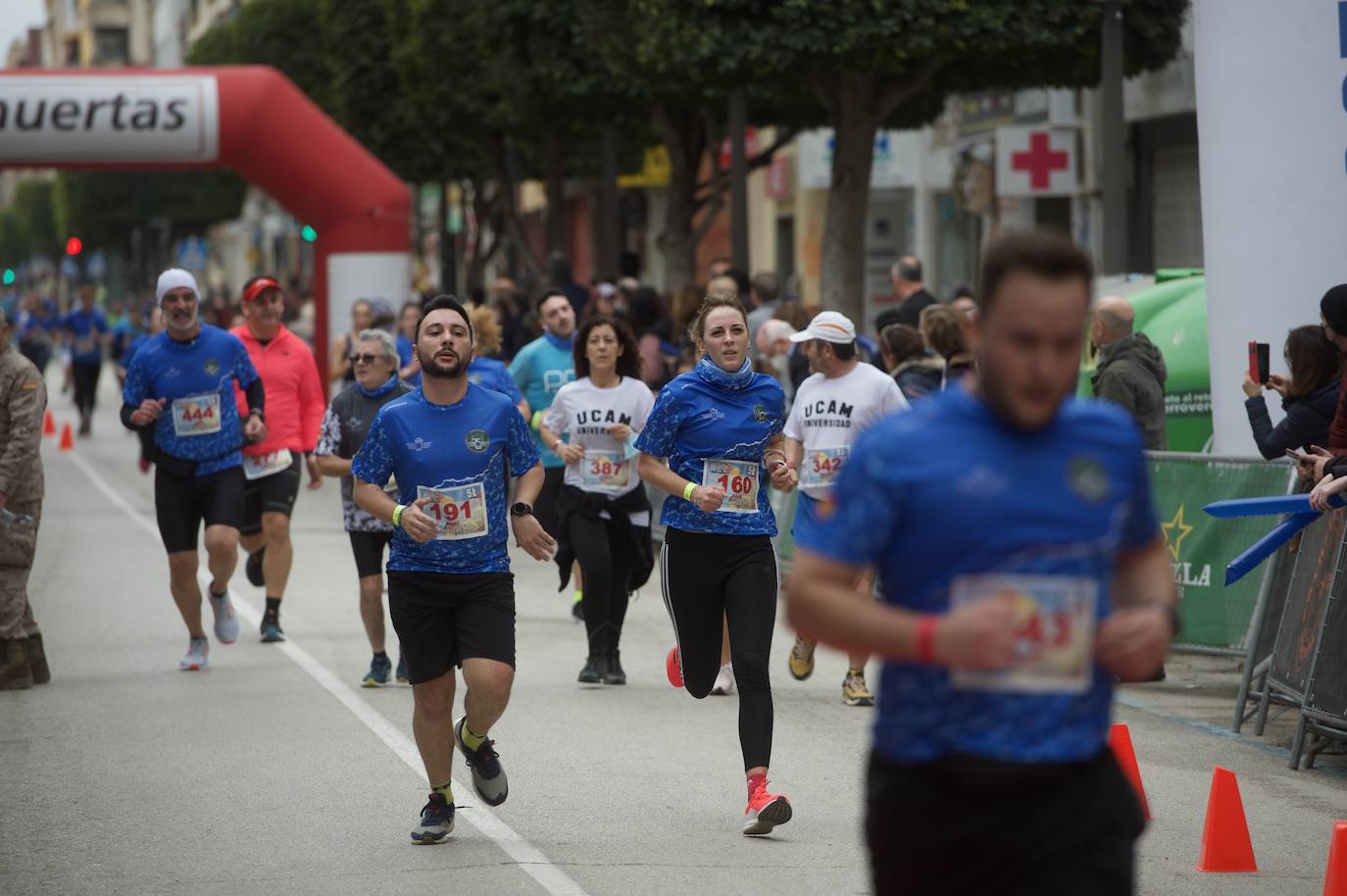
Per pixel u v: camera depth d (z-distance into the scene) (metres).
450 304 16.08
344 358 41.41
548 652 27.02
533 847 16.09
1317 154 25.45
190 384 24.77
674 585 18.17
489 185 109.00
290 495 27.84
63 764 19.69
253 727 21.58
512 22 58.53
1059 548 8.25
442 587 15.95
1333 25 25.25
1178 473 24.22
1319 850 15.99
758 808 16.17
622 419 24.42
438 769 16.30
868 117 43.06
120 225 190.88
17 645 24.08
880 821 8.68
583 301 45.53
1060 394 8.22
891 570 8.44
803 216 81.06
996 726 8.37
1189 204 52.09
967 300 34.53
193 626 25.58
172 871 15.39
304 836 16.55
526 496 16.33
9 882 15.09
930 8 36.72
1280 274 25.81
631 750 20.22
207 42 131.12
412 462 15.91
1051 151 43.44
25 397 23.91
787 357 33.12
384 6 73.25
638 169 83.56
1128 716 22.20
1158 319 32.44
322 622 29.73
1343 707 18.42
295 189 58.81
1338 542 19.08
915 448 8.30
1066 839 8.43
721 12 38.16
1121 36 37.12
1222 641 23.72
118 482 55.38
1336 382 21.72
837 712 22.52
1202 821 17.00
